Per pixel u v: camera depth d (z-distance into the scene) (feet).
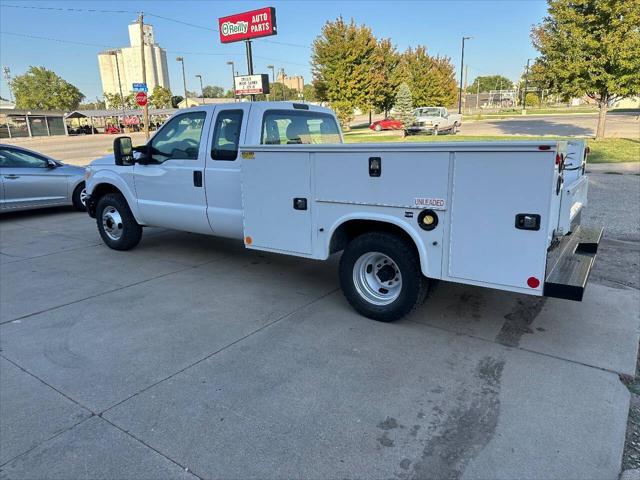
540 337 13.04
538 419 9.52
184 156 19.11
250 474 8.20
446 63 162.40
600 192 33.09
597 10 55.77
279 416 9.78
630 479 7.96
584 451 8.61
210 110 18.15
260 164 15.06
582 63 57.82
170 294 17.02
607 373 11.15
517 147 10.48
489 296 16.14
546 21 61.62
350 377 11.23
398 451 8.70
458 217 11.64
